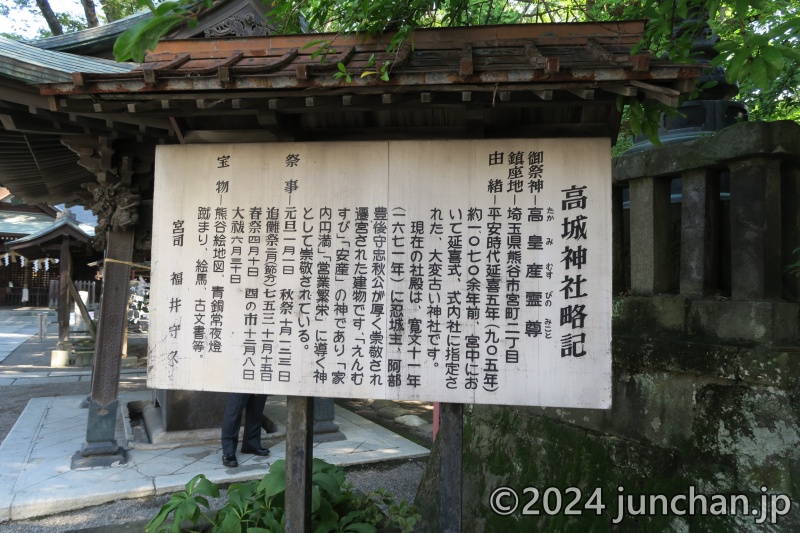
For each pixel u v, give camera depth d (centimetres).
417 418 764
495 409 375
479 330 232
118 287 509
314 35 244
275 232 249
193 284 252
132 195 498
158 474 472
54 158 602
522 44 224
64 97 220
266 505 298
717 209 273
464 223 235
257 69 204
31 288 3006
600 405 221
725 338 242
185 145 256
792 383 212
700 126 343
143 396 811
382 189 242
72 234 1288
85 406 727
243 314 249
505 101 214
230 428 495
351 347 241
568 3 525
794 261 253
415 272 238
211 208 253
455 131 255
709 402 244
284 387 245
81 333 1439
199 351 250
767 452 218
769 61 198
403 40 223
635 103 203
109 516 407
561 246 228
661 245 291
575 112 244
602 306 223
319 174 247
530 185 232
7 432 640
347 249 243
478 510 350
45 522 398
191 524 314
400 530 312
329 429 602
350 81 198
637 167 295
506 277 231
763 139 234
